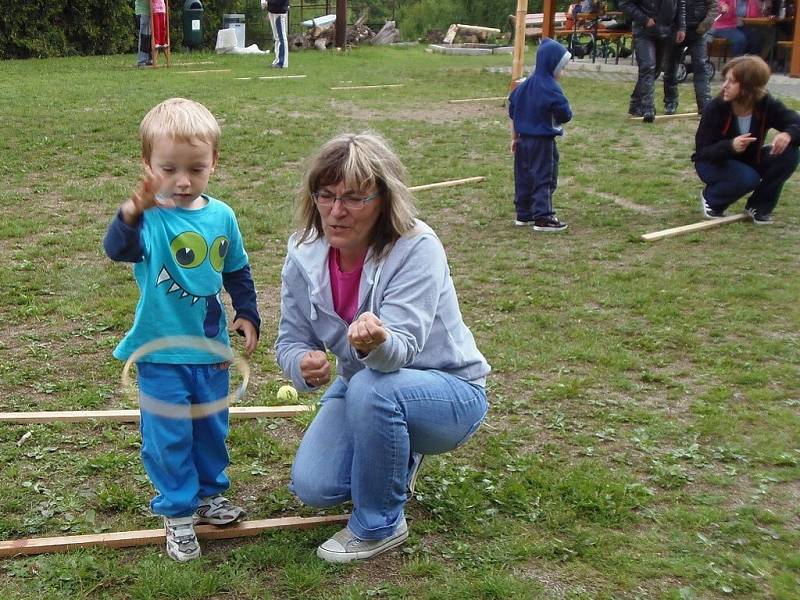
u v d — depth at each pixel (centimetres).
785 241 777
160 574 315
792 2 1730
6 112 1298
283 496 377
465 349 335
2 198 878
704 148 834
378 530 327
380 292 314
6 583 311
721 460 411
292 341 340
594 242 778
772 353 538
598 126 1330
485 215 866
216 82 1738
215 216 327
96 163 1029
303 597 308
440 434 326
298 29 2950
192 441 329
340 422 340
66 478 385
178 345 315
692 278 676
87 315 579
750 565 328
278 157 1084
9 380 480
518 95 804
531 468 398
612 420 450
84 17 2447
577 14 2180
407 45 2988
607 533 349
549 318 593
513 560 330
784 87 1588
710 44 1762
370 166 298
